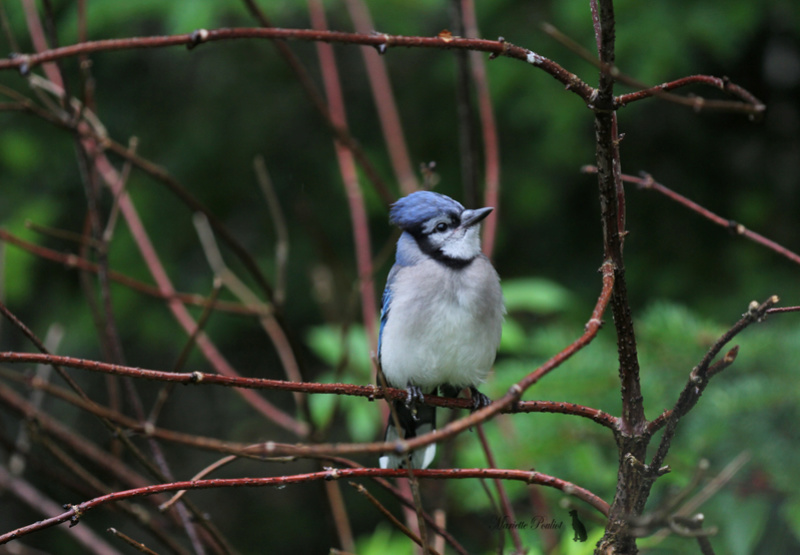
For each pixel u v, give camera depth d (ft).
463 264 25.27
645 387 26.53
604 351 29.04
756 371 26.43
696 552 21.63
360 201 30.53
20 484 29.07
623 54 38.70
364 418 31.42
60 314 48.67
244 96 50.52
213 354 27.55
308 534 52.01
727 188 46.57
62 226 49.19
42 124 48.60
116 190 28.35
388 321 25.61
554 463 26.68
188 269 50.08
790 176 46.16
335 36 13.91
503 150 46.62
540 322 43.91
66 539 48.83
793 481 23.54
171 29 36.27
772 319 31.73
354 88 51.11
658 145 47.26
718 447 24.95
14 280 43.55
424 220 25.70
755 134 46.88
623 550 16.17
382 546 26.27
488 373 25.55
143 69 50.52
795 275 42.98
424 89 49.06
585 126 43.27
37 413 24.50
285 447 15.64
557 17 41.27
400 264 26.37
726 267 44.45
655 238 46.11
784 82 46.70
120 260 47.34
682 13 38.78
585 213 47.85
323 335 32.58
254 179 49.98
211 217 25.77
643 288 45.24
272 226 50.31
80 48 13.50
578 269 48.16
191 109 50.42
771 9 40.73
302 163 50.31
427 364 25.12
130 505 22.75
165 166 49.57
